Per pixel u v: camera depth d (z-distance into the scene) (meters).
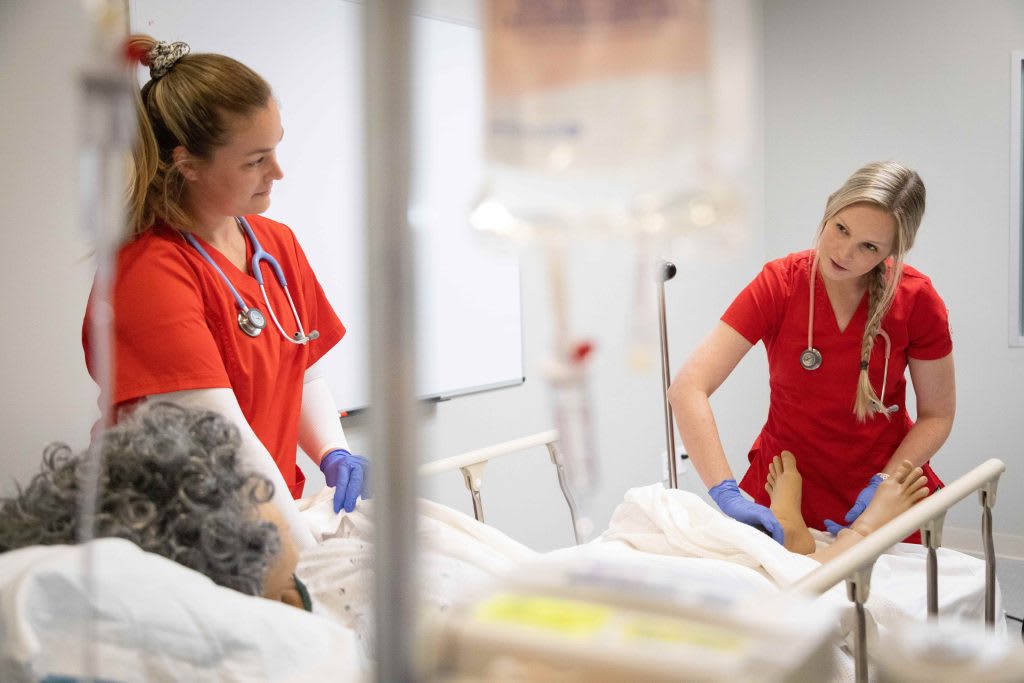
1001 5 3.70
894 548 1.85
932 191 3.89
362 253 0.42
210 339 1.57
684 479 4.09
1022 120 3.72
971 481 1.55
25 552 0.92
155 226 1.62
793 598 0.48
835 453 2.13
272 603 0.97
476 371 3.13
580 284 3.42
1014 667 0.46
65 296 2.03
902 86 3.92
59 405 2.04
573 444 0.54
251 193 1.62
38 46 1.90
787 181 4.22
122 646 0.86
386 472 0.42
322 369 2.65
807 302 2.08
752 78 0.46
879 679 0.49
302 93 2.58
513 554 1.58
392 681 0.43
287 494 1.50
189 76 1.53
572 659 0.44
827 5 4.05
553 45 0.47
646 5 0.46
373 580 0.43
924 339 2.05
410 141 0.41
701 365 2.07
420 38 0.41
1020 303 3.80
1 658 0.82
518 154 0.47
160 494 1.02
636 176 0.46
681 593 0.48
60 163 1.97
